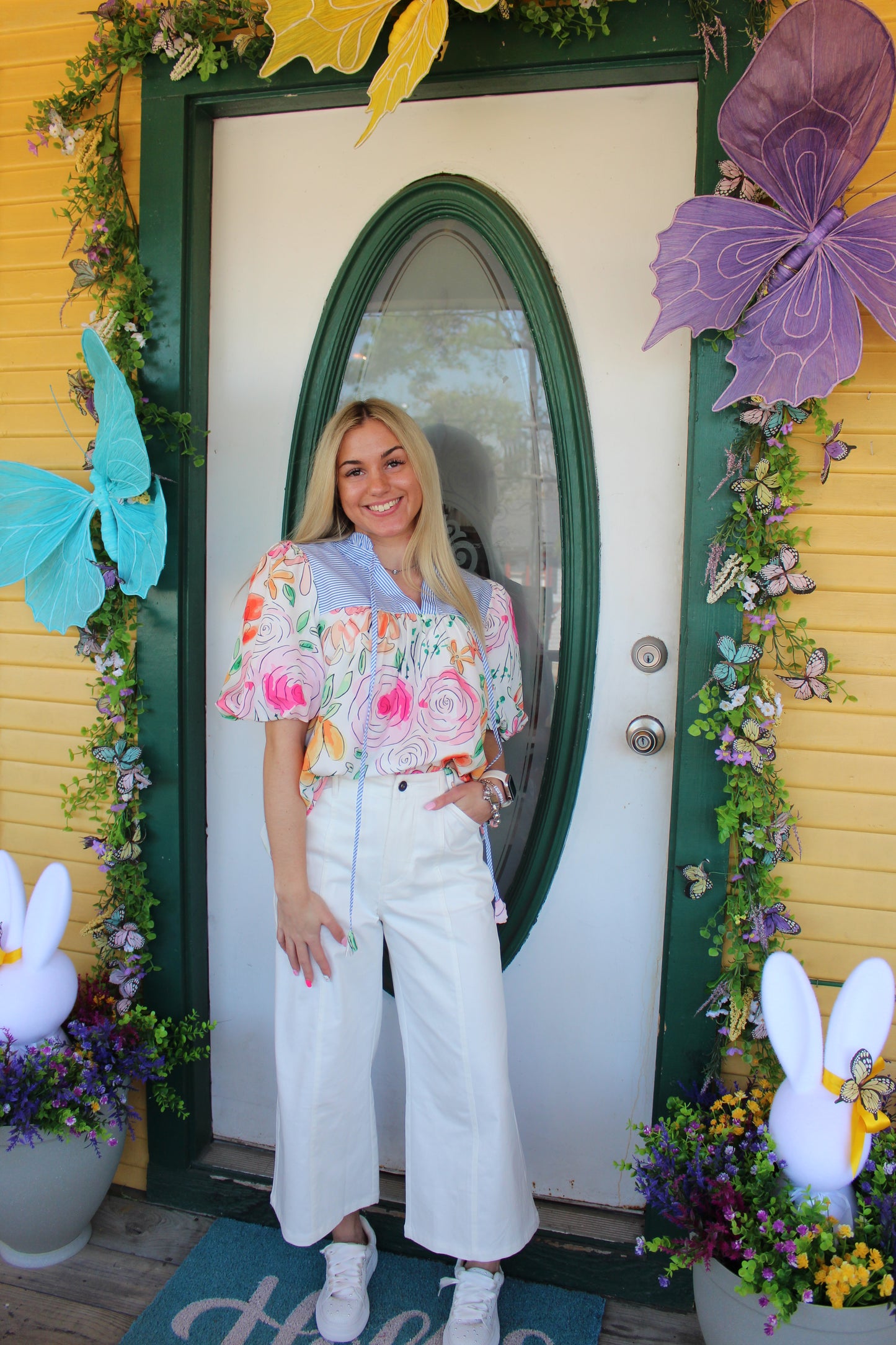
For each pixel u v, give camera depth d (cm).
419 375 186
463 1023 150
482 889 154
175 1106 193
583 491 174
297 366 189
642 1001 181
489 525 185
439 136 177
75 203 182
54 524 177
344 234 184
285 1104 156
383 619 148
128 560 178
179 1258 183
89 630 186
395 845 149
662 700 176
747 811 158
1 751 207
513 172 174
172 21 171
